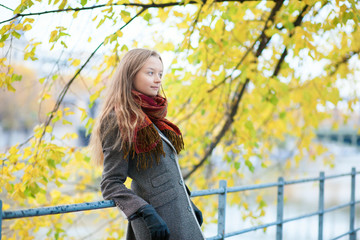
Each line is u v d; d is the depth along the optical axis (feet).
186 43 12.20
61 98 11.53
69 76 12.00
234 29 13.89
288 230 34.71
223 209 9.01
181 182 6.38
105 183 5.92
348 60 16.02
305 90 16.70
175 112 16.21
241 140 15.62
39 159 10.72
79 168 15.33
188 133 16.46
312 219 39.14
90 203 6.00
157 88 6.64
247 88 16.52
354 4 10.15
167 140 6.34
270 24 13.48
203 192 8.39
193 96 15.12
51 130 11.43
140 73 6.46
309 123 18.07
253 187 10.12
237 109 16.61
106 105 6.42
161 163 6.19
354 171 15.30
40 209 5.55
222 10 11.97
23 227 13.15
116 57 12.28
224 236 9.00
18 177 11.70
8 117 74.49
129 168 6.32
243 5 12.53
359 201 15.67
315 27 11.55
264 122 19.53
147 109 6.40
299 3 11.00
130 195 5.73
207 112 17.17
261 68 14.55
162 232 5.48
